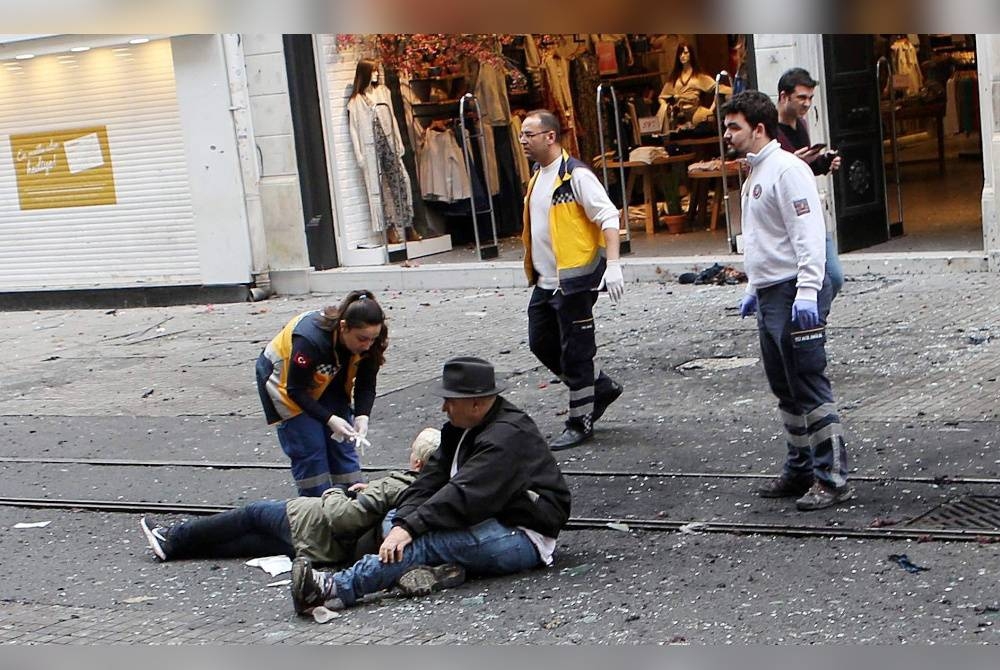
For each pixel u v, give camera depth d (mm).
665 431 9539
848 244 15172
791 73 8633
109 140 18922
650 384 11016
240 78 17859
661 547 7184
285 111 17688
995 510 7148
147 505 8930
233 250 18203
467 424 6805
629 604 6348
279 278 18219
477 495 6684
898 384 10023
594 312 14328
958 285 13516
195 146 18234
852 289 13930
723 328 12844
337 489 7328
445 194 18562
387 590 6734
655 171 18250
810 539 7043
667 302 14469
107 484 9625
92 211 19281
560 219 9219
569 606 6383
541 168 9430
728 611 6137
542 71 19141
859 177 15242
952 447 8328
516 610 6383
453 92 19188
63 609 6992
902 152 23734
